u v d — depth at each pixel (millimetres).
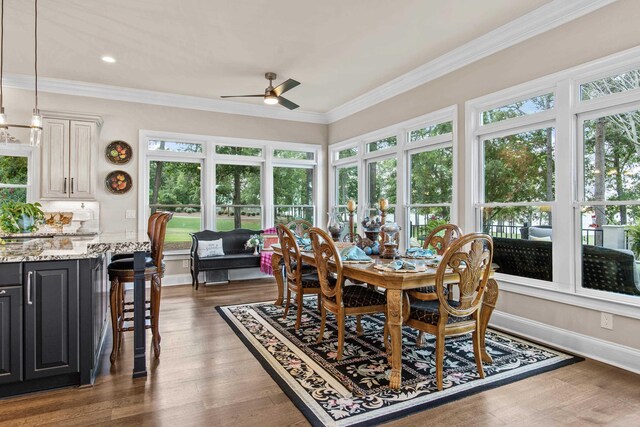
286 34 3648
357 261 2938
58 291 2373
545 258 3320
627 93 2742
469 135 3969
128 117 5434
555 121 3215
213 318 3932
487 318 2801
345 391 2367
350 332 3479
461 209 4082
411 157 5004
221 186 6180
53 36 3670
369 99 5570
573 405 2207
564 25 3109
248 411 2141
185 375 2596
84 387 2418
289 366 2738
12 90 4777
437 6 3143
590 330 2926
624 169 2812
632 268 2771
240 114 6207
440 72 4332
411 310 2584
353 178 6340
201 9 3186
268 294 5070
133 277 2791
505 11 3227
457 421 2039
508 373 2619
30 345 2312
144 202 5523
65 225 4910
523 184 3533
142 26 3482
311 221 6887
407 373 2621
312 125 6785
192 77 4832
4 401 2240
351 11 3225
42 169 4738
